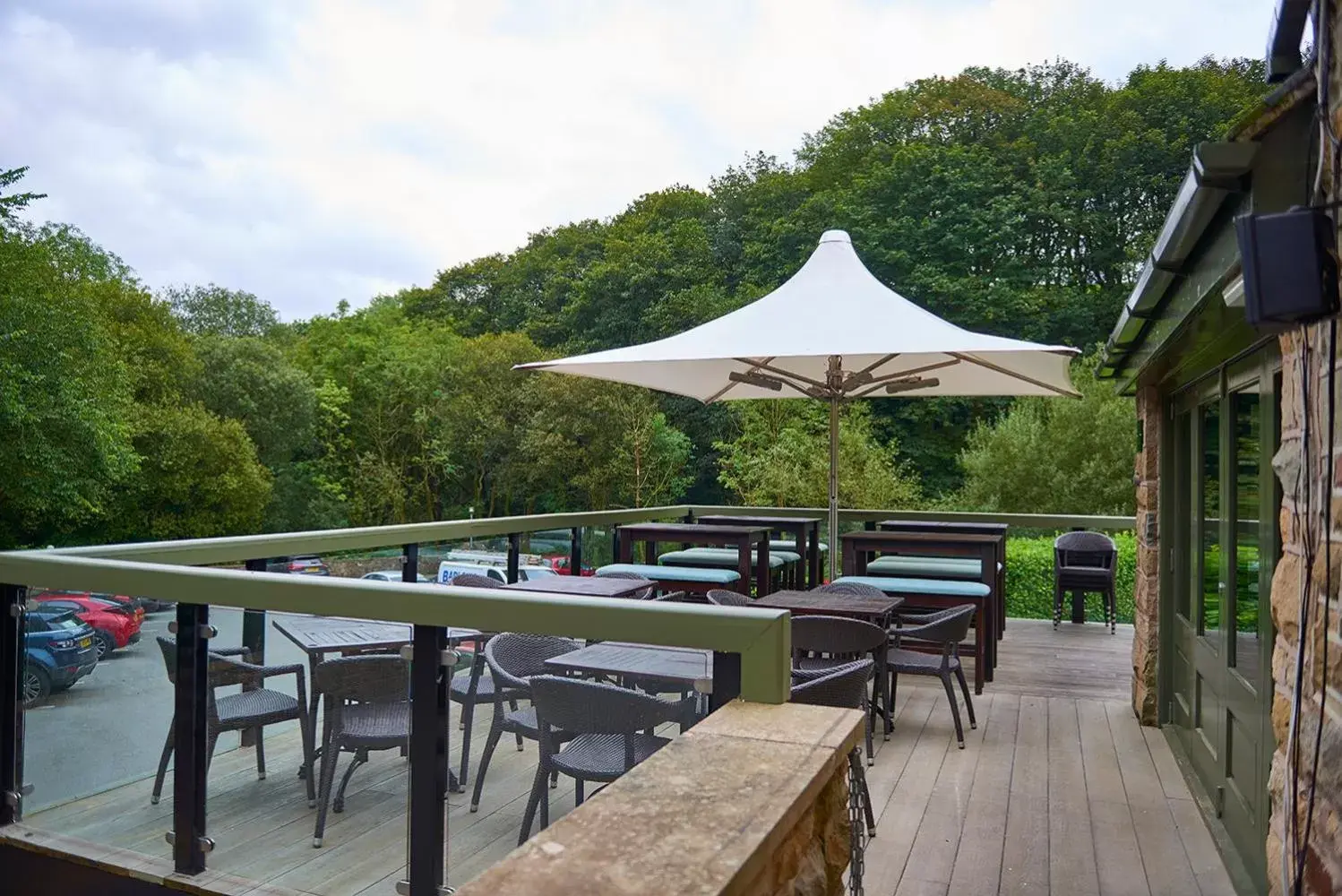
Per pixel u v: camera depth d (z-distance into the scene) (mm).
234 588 2754
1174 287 2758
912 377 6383
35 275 21609
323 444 32750
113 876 2904
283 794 2668
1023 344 5016
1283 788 1799
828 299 5715
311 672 2631
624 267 33156
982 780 3938
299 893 2621
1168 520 4703
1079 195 28109
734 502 26281
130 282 32031
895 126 31781
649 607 2209
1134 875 2992
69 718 3057
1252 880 2805
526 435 28734
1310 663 1665
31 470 21453
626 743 2238
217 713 2770
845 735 1795
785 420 21781
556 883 1105
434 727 2471
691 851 1203
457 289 40688
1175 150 27953
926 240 28641
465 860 2416
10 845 3078
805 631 4172
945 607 5652
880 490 18172
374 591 2539
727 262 32531
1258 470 2742
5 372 20422
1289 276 1404
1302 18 1714
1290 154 1664
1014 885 2914
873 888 2891
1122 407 19078
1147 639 4785
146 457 26188
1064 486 19125
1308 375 1646
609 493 27531
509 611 2363
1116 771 4055
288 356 37031
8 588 3227
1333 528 1524
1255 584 2818
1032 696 5453
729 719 1915
